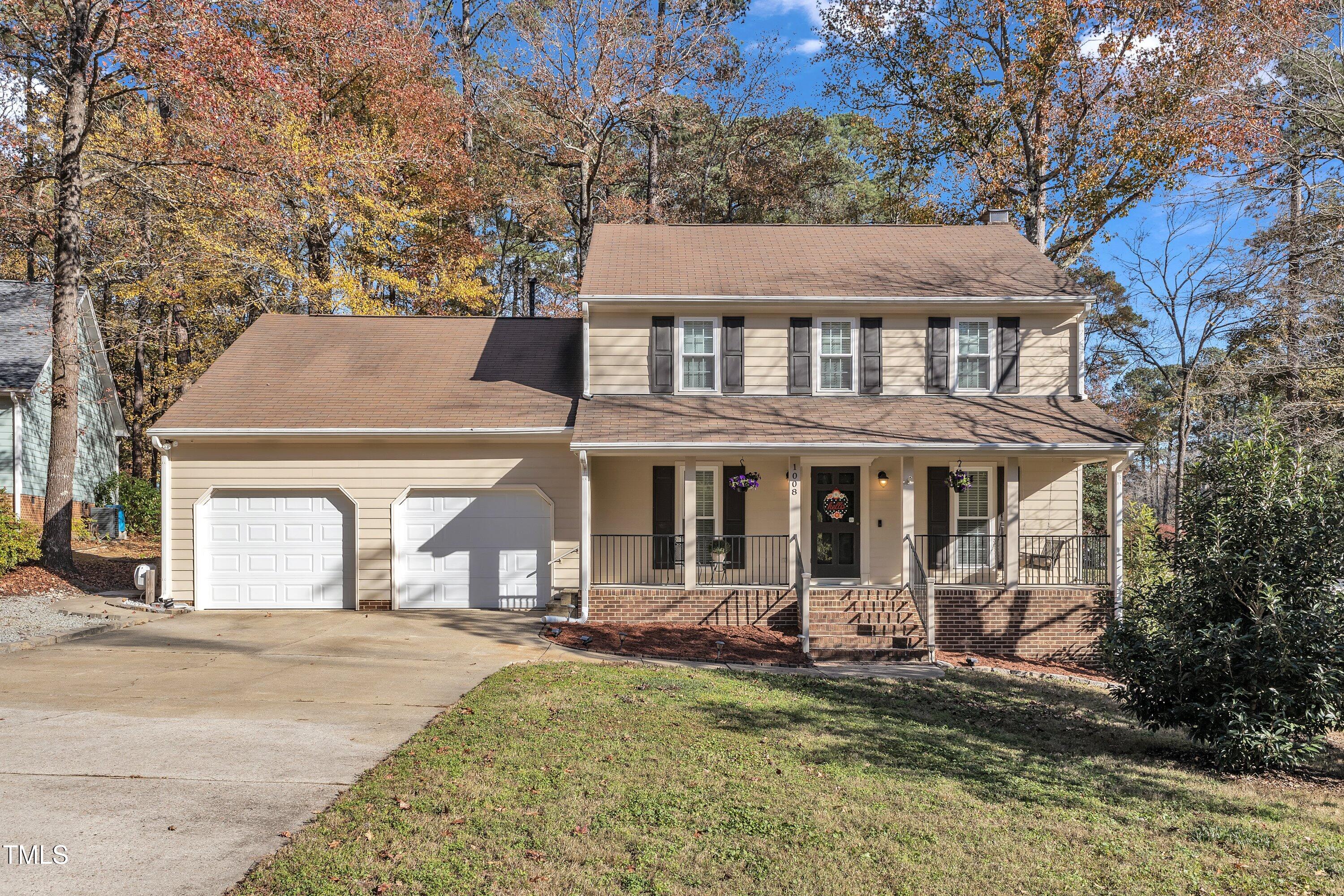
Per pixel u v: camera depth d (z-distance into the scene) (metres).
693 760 7.46
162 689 9.44
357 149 24.53
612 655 12.77
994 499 16.98
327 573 16.16
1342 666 8.44
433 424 15.98
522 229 35.62
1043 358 17.02
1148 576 17.88
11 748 7.06
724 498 16.95
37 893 4.61
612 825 5.87
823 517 17.02
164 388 29.95
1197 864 5.84
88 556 21.64
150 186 21.02
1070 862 5.73
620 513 16.73
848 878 5.26
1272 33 18.70
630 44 27.59
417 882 4.91
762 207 33.38
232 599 16.08
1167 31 22.61
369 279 27.03
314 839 5.39
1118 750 9.31
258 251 24.34
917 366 16.98
